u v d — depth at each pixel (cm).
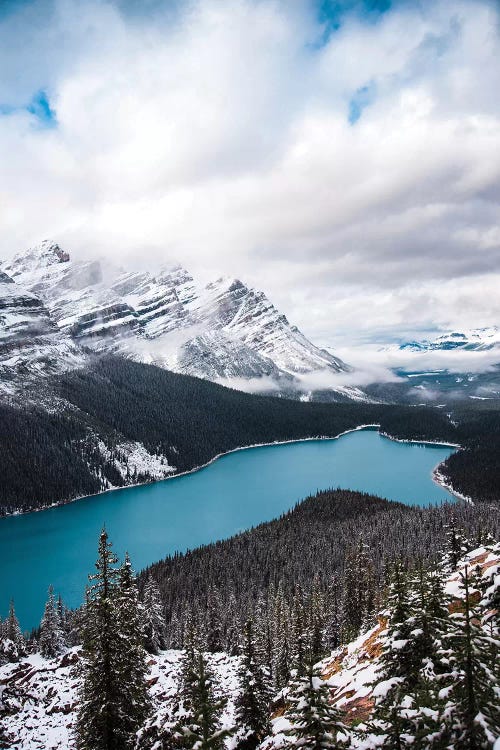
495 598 2180
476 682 1781
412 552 14012
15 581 15675
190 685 4769
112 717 3422
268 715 4100
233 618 10038
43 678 6994
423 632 2548
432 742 1734
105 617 3453
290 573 13875
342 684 3656
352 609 8338
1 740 5456
